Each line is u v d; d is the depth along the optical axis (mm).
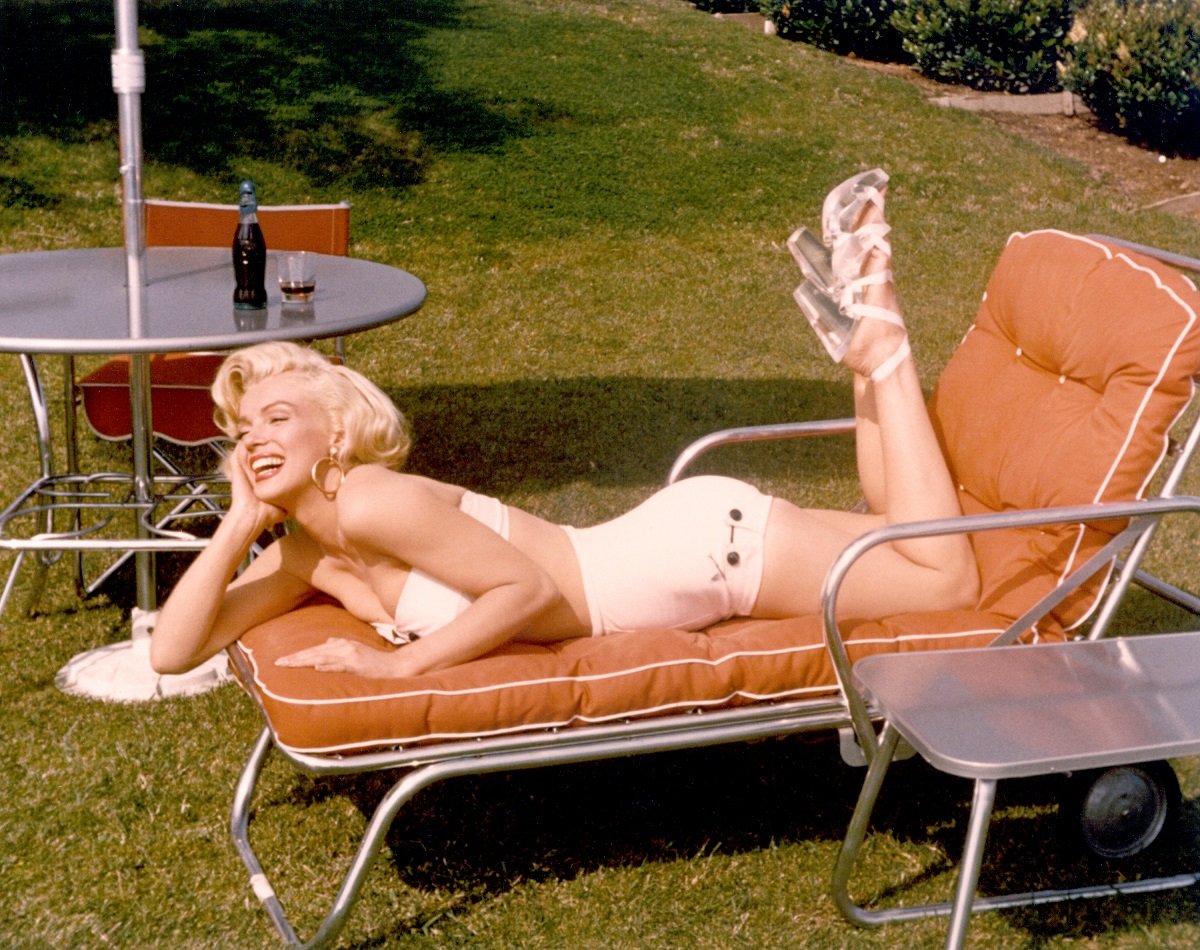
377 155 10023
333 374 2473
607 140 10617
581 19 14000
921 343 6926
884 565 2676
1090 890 2676
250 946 2516
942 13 12711
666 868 2785
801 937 2580
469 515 2473
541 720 2314
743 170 10227
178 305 3184
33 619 3809
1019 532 2840
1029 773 2113
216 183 9383
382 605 2562
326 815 2945
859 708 2418
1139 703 2332
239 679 2498
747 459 5254
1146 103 11281
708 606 2658
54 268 3650
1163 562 4465
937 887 2738
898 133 11219
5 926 2562
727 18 15336
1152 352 2691
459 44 12711
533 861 2805
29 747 3160
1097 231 9320
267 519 2508
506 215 9164
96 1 13078
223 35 12273
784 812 2984
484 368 6410
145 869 2744
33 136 9672
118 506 3352
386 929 2584
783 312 7461
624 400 5988
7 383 5902
